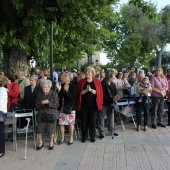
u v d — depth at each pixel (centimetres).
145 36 3238
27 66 951
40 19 807
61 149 585
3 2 827
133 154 550
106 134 713
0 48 902
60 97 616
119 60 3559
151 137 684
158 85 779
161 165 488
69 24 947
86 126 641
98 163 498
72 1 844
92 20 1107
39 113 581
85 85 635
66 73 635
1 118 519
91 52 1477
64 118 618
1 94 523
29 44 986
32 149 586
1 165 491
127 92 855
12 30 824
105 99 671
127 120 857
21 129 591
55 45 1070
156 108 782
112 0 995
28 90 666
